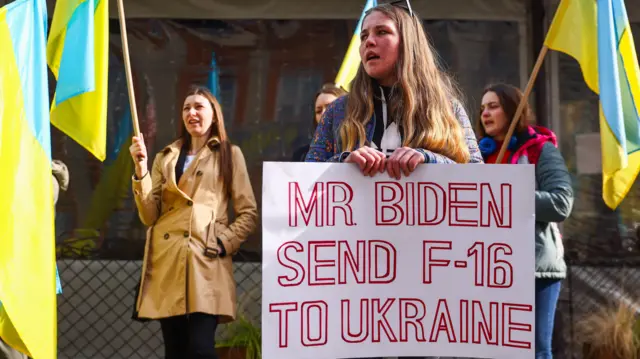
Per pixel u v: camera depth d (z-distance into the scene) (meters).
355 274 3.15
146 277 4.88
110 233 7.12
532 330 3.13
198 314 4.75
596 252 7.22
